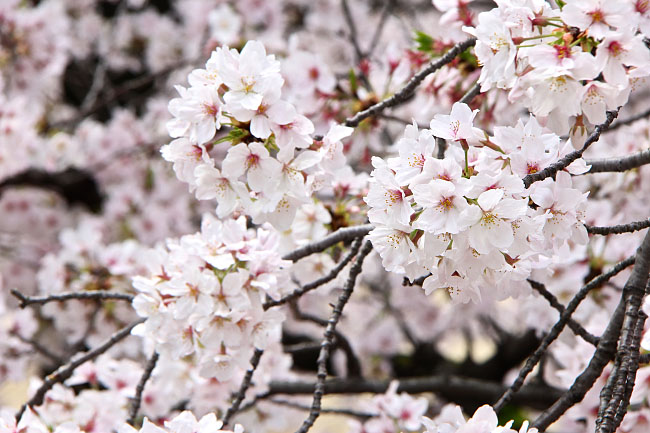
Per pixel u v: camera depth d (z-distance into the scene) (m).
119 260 7.21
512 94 3.59
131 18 10.27
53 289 7.15
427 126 5.97
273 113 3.71
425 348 10.04
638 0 3.50
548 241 3.51
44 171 9.62
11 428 4.38
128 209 8.99
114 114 9.78
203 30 9.53
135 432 3.88
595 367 4.02
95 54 11.01
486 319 9.89
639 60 3.34
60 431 4.48
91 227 7.50
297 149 3.97
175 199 9.16
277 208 3.91
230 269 4.12
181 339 4.24
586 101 3.49
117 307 7.15
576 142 3.68
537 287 4.40
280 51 7.03
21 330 6.80
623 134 5.88
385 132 7.48
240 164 3.78
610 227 3.78
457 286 3.51
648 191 5.82
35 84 8.95
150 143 9.20
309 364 9.41
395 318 9.81
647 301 4.19
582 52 3.35
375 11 9.91
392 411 5.73
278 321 4.23
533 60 3.38
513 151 3.48
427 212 3.23
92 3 10.66
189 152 3.87
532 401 7.43
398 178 3.33
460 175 3.27
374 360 9.88
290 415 7.14
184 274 4.05
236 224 4.18
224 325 4.13
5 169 7.89
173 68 8.91
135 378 5.70
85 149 9.41
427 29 9.61
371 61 6.62
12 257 9.54
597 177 5.98
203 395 5.60
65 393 5.28
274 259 4.16
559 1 3.56
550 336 4.07
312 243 4.47
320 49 9.59
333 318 4.29
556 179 3.52
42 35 8.69
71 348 7.82
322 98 5.77
